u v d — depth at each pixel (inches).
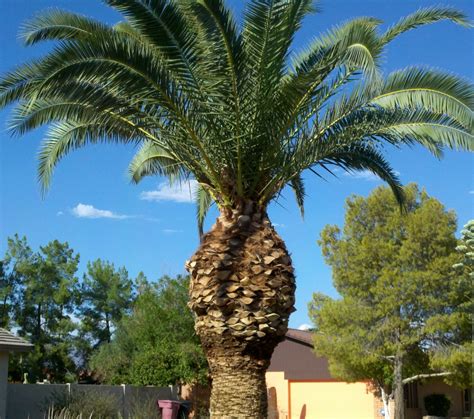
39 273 1817.2
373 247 1077.1
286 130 445.4
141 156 598.9
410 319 1050.7
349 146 493.7
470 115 428.1
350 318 1075.9
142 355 1195.9
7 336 792.3
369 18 439.5
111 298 2021.4
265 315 426.0
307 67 430.6
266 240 440.1
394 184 535.8
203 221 642.2
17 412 868.6
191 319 1277.1
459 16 425.7
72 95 427.8
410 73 444.1
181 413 1077.1
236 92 422.6
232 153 442.9
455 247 1054.4
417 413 1395.2
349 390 1385.3
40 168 532.1
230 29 407.2
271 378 1488.7
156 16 400.2
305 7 422.0
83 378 1830.7
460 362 1002.1
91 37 399.5
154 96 427.2
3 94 426.0
